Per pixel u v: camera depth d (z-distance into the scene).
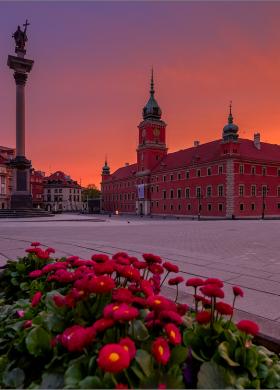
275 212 66.12
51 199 137.38
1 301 4.11
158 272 3.27
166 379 1.77
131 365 1.79
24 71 42.19
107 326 1.94
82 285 2.36
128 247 12.17
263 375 2.13
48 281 3.32
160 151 89.81
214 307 2.38
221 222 40.88
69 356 2.07
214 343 2.23
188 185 71.94
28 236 16.86
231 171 60.19
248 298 5.48
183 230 24.25
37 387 1.93
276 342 3.18
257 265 8.69
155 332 2.17
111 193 113.50
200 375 1.88
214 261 9.30
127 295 2.33
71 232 20.47
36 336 2.20
